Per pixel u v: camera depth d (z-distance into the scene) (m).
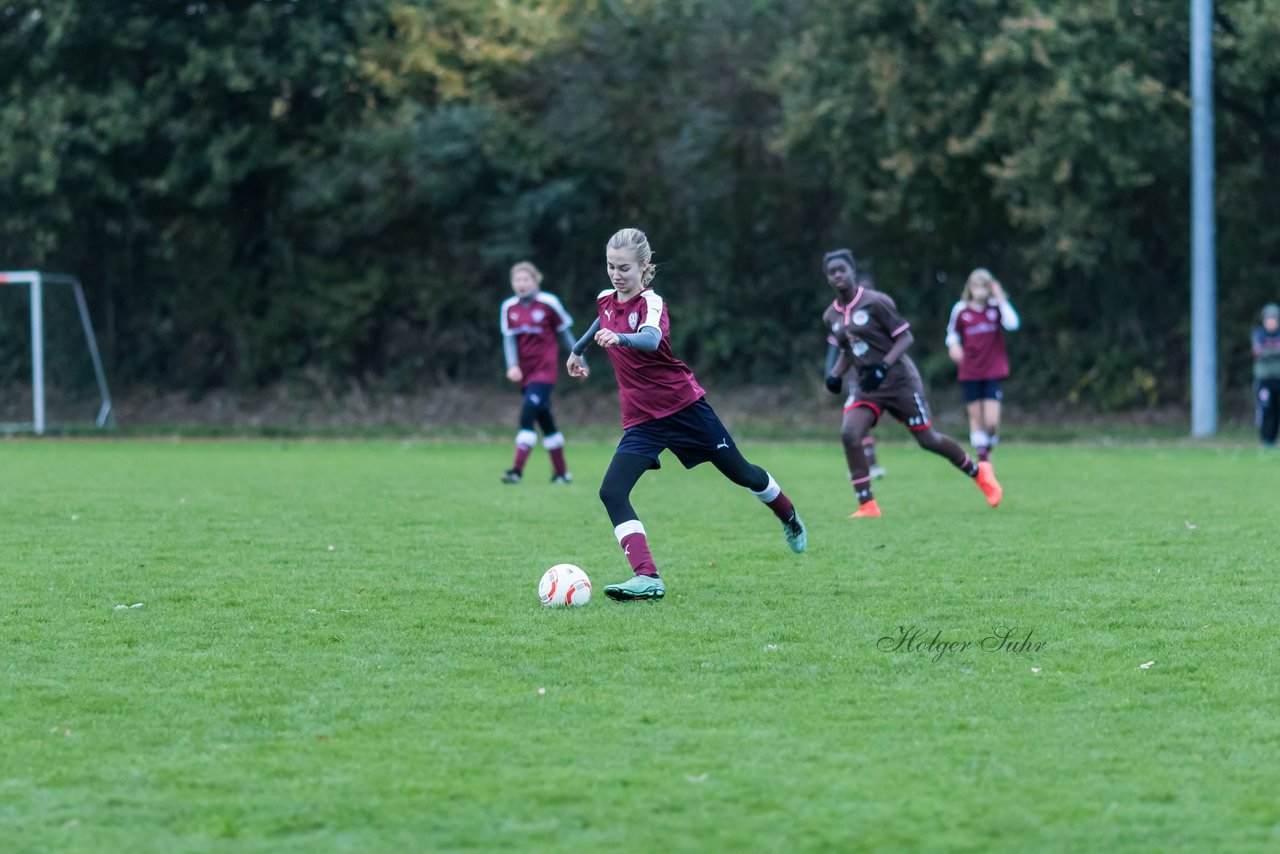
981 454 39.69
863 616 18.11
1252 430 64.69
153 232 77.81
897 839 10.19
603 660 15.65
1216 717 13.27
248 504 32.78
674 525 28.38
